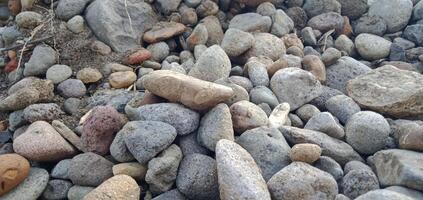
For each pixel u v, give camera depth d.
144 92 0.55
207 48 0.60
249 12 0.71
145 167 0.45
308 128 0.50
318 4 0.72
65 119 0.54
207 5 0.68
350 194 0.42
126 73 0.59
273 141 0.46
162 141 0.44
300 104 0.55
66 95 0.56
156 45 0.64
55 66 0.58
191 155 0.45
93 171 0.45
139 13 0.66
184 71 0.59
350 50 0.68
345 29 0.71
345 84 0.60
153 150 0.44
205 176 0.43
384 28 0.71
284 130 0.48
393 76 0.56
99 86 0.59
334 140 0.48
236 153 0.42
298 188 0.41
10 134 0.54
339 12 0.73
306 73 0.55
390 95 0.53
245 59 0.62
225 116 0.46
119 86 0.58
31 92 0.53
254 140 0.46
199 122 0.47
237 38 0.62
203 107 0.47
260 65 0.58
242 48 0.61
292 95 0.55
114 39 0.63
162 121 0.46
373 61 0.67
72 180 0.45
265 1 0.70
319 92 0.56
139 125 0.45
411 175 0.41
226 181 0.40
